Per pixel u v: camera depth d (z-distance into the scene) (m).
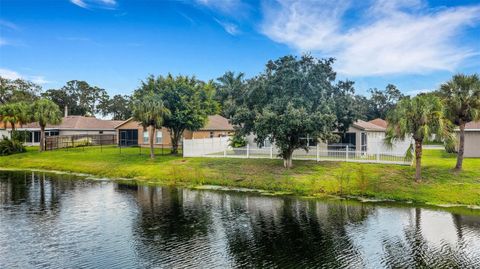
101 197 23.84
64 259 13.41
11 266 12.75
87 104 93.44
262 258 13.62
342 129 32.12
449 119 25.42
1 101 75.50
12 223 17.91
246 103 32.69
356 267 12.86
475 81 24.45
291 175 27.48
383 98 80.38
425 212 19.98
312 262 13.24
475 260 13.43
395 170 26.66
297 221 18.34
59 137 47.31
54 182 29.56
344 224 17.83
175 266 12.84
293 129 26.95
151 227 17.34
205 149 37.84
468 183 23.72
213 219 18.70
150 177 30.75
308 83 30.92
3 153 43.53
